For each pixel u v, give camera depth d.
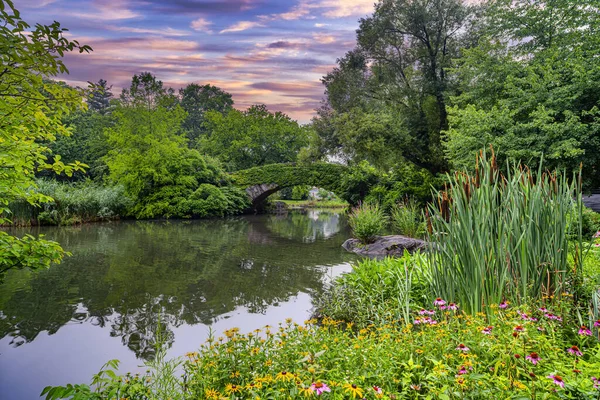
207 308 7.20
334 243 15.86
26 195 4.51
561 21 13.41
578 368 2.16
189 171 28.53
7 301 7.52
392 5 21.14
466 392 2.11
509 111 12.63
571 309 3.29
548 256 3.62
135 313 6.90
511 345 2.45
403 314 4.38
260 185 30.66
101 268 10.50
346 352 2.78
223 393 2.61
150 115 27.92
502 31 15.12
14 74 3.09
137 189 26.00
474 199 3.92
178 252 13.20
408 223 15.05
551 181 3.91
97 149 33.72
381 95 22.56
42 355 5.16
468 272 3.80
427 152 21.58
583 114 11.23
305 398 2.22
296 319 6.56
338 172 28.83
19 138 3.99
